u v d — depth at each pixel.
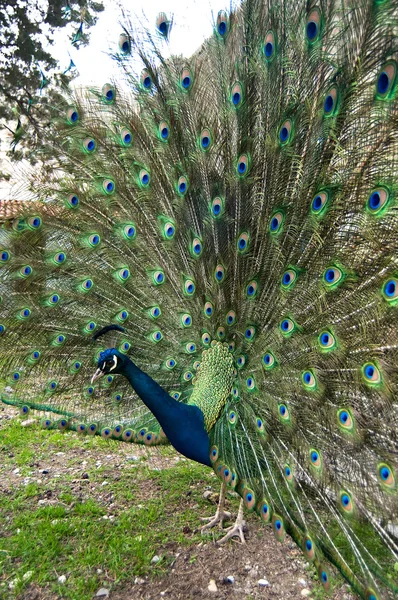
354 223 0.88
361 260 0.89
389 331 0.87
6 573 1.14
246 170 1.11
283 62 0.98
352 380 0.90
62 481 1.52
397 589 0.76
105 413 1.42
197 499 1.43
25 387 1.45
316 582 1.11
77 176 1.43
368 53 0.79
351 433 0.88
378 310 0.87
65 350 1.45
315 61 0.90
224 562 1.17
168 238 1.32
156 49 1.26
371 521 0.83
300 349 0.99
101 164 1.40
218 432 1.12
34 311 1.44
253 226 1.12
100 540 1.25
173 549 1.22
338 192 0.89
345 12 0.82
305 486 0.93
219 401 1.14
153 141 1.32
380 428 0.87
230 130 1.15
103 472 1.58
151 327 1.38
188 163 1.26
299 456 0.95
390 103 0.78
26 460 1.64
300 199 0.98
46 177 1.45
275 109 1.03
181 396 1.34
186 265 1.30
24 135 1.46
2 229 1.44
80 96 1.39
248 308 1.12
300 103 0.95
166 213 1.34
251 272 1.12
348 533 0.84
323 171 0.92
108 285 1.42
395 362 0.86
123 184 1.39
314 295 0.97
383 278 0.86
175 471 1.59
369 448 0.87
